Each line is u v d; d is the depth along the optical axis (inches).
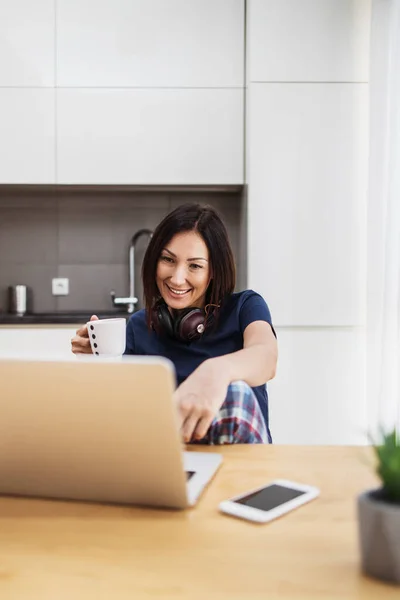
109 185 120.0
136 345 61.1
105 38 117.8
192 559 24.5
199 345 59.0
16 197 134.3
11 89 117.8
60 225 135.1
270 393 112.9
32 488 32.0
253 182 113.3
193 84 118.5
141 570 23.5
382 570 22.4
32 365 28.1
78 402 28.1
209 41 118.1
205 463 37.1
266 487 32.7
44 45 117.6
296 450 41.2
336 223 113.7
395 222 102.0
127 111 118.6
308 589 21.9
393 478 22.9
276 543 26.0
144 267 57.7
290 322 113.5
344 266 113.6
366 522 22.8
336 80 112.9
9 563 24.3
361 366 113.3
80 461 29.9
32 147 118.4
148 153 119.0
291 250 113.6
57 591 21.9
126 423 27.9
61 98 118.1
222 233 57.2
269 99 113.2
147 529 27.7
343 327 113.7
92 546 25.9
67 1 117.4
